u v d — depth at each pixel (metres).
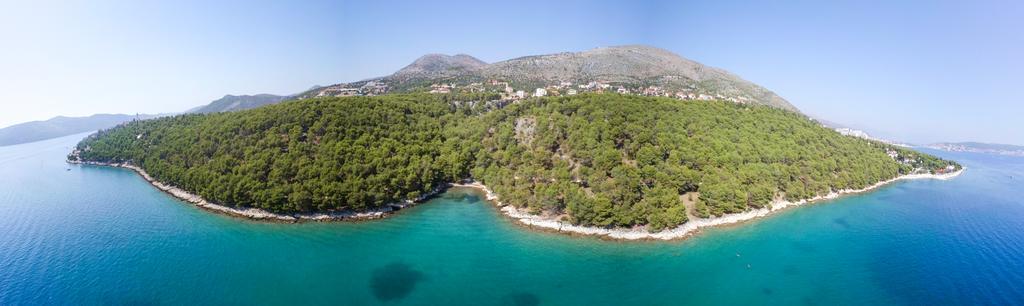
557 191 130.75
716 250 111.12
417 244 113.19
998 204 181.38
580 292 90.69
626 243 113.56
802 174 165.38
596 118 172.38
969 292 93.75
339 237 117.06
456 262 103.25
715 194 128.88
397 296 88.19
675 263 103.69
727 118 183.88
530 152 163.25
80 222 130.00
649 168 137.50
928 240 126.00
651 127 165.50
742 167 148.38
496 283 93.88
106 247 110.38
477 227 124.75
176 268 99.19
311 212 130.38
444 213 136.50
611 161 144.12
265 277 95.12
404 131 181.75
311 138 164.50
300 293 88.94
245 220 128.50
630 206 122.06
